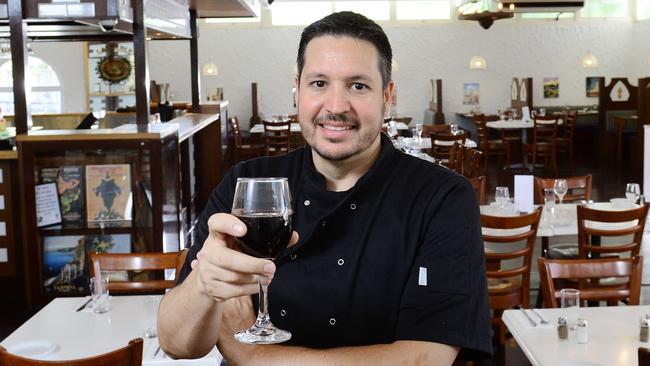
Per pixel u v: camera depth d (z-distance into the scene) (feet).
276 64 57.57
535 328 10.19
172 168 19.61
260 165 5.65
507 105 58.39
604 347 9.45
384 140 5.30
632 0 57.36
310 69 4.83
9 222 18.79
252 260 3.55
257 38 57.36
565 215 18.37
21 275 18.93
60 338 9.82
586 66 55.11
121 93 50.78
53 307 11.15
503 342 15.52
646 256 20.98
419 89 58.39
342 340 5.05
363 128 4.84
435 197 5.03
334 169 5.14
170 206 19.33
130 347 7.51
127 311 10.91
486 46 57.88
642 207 16.49
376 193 5.11
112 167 18.03
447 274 4.81
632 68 57.93
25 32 17.84
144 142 17.76
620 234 16.53
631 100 50.03
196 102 34.06
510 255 15.28
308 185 5.24
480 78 58.23
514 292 15.44
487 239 15.25
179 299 4.34
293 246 5.11
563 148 45.39
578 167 45.06
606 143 49.73
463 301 4.75
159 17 22.70
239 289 3.66
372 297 4.99
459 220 4.93
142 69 19.58
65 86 50.62
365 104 4.81
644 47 56.75
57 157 17.94
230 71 57.52
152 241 18.07
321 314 5.06
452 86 58.34
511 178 41.29
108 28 18.10
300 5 57.36
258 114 57.57
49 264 18.07
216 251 3.61
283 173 5.55
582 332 9.58
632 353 9.23
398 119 55.36
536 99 58.23
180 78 57.00
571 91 58.18
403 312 4.82
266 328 4.18
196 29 33.91
